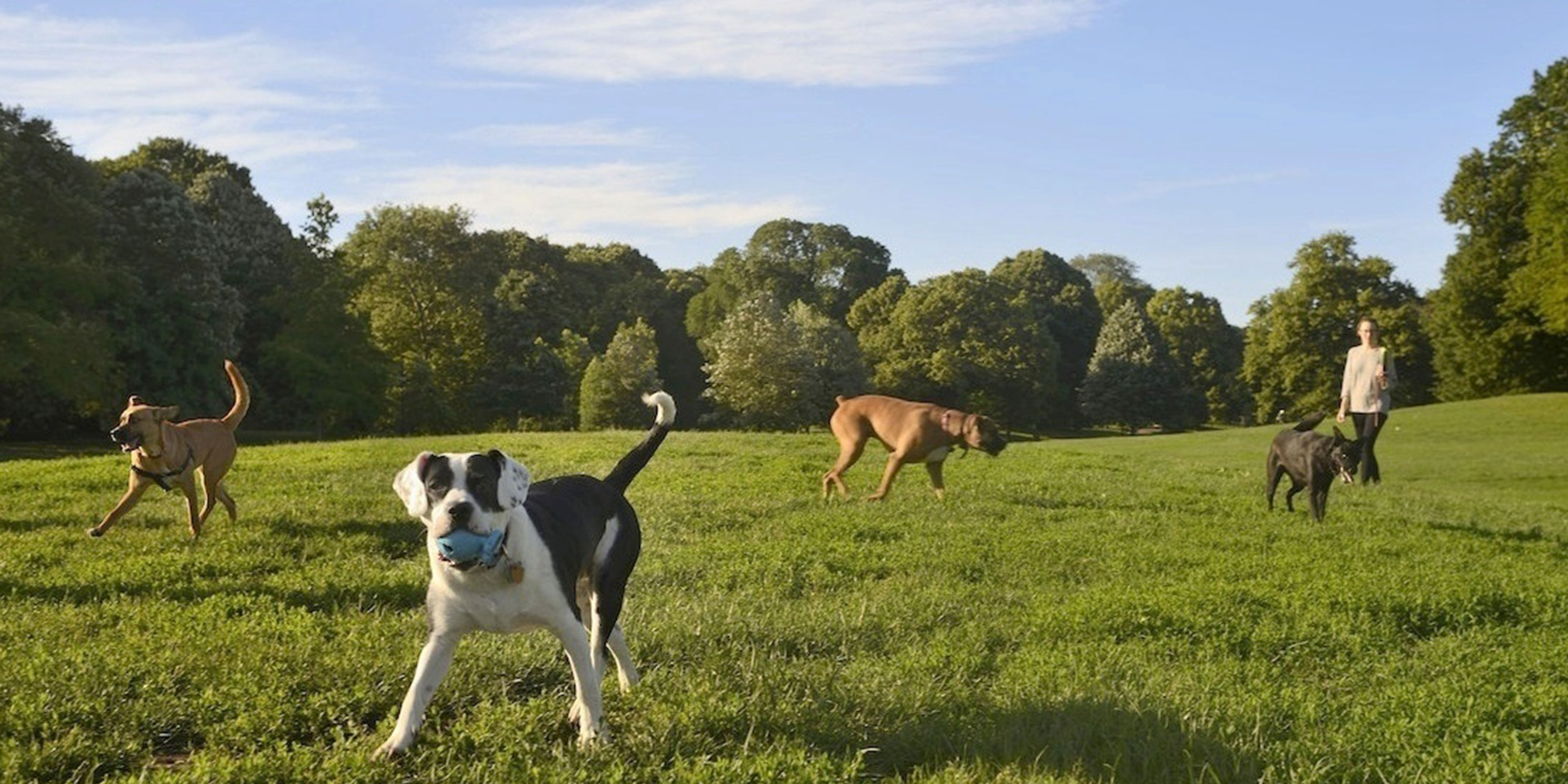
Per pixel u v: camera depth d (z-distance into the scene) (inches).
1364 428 541.3
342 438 2241.6
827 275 3769.7
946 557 399.5
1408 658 274.5
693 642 261.4
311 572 341.4
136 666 218.7
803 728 200.1
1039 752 193.8
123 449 391.9
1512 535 536.1
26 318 1583.4
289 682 212.5
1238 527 495.5
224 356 2032.5
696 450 822.5
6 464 708.0
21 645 242.4
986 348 2962.6
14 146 1721.2
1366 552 427.8
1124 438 1460.4
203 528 432.8
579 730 196.1
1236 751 195.5
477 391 2659.9
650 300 3629.4
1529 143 2026.3
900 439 538.3
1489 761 187.9
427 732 191.5
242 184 2677.2
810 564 384.5
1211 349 3506.4
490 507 174.7
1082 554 417.4
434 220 2568.9
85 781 175.0
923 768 188.1
